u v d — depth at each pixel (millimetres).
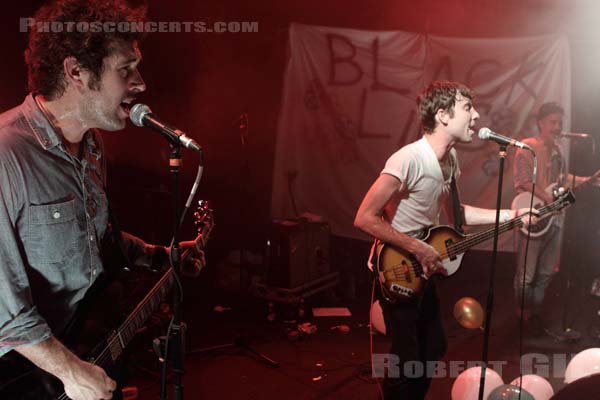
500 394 2967
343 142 5641
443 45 5637
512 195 5879
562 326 4793
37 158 1640
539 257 4633
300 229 5047
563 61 5750
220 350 4367
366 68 5566
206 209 2566
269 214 5961
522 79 5754
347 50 5527
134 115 1805
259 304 5430
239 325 4938
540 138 4637
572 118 6289
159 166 5789
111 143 5609
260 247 5637
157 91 5891
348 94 5586
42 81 1675
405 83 5613
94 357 1830
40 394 1689
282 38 5586
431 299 2934
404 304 2859
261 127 5969
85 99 1713
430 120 2850
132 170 5711
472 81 5723
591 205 5875
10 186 1563
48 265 1693
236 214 5930
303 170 5652
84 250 1781
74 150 1835
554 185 4469
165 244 5797
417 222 2930
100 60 1668
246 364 4121
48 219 1653
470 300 4758
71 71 1673
